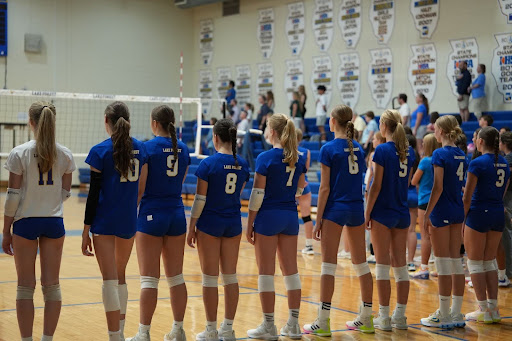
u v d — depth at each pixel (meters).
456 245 5.80
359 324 5.48
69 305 6.09
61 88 22.17
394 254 5.59
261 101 19.73
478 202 6.00
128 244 4.62
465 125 15.85
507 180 6.07
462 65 16.20
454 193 5.74
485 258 6.07
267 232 5.08
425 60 18.03
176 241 4.80
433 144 7.71
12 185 4.23
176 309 4.82
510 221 7.70
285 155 5.09
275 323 5.66
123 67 23.44
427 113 15.29
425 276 8.11
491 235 6.05
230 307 5.00
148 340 4.69
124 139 4.43
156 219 4.67
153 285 4.70
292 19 21.61
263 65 22.59
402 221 5.50
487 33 16.61
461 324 5.75
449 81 17.50
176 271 4.84
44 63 21.83
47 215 4.30
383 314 5.53
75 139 22.36
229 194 4.91
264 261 5.11
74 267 8.15
